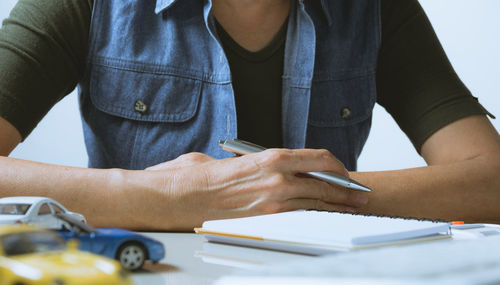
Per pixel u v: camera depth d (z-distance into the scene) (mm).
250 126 1354
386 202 911
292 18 1342
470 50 2756
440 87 1312
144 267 424
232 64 1340
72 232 361
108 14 1275
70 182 774
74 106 2846
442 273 208
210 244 567
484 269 219
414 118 1316
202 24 1278
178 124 1277
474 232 562
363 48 1420
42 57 1186
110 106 1274
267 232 516
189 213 759
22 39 1176
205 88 1280
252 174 783
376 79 1478
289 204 787
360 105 1427
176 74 1268
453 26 2758
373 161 2762
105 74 1271
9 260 254
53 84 1216
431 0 2762
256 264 452
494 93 2748
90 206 757
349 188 853
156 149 1279
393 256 258
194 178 778
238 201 775
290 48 1343
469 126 1210
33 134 2840
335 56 1382
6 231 281
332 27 1371
